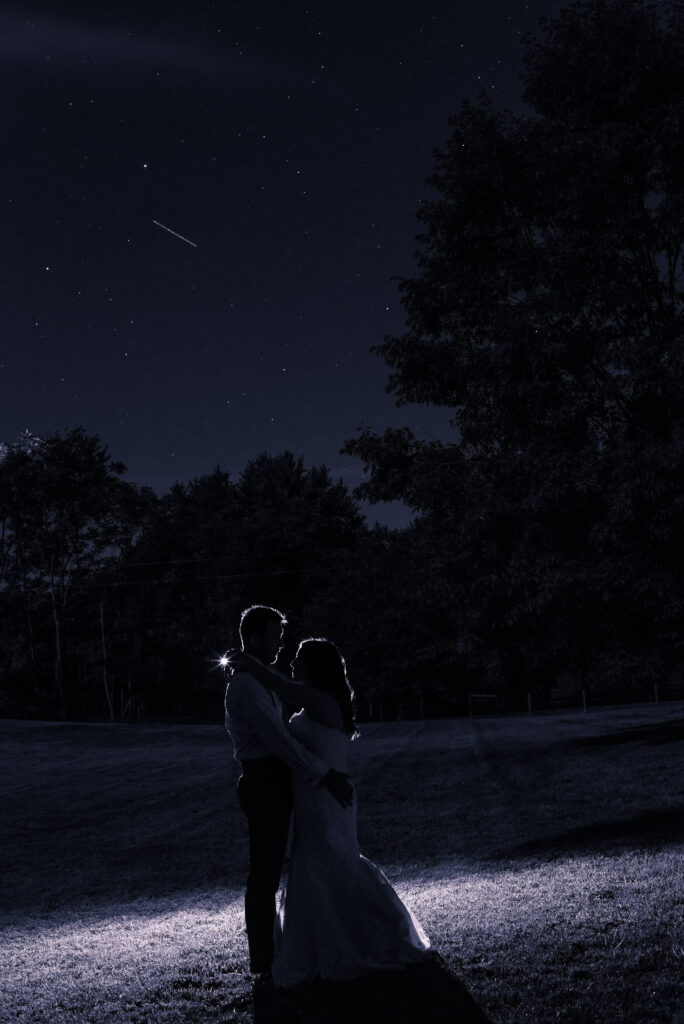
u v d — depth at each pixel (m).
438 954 4.99
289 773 4.93
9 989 5.40
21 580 79.25
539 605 21.66
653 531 21.52
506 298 24.92
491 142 24.28
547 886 7.91
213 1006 4.58
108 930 8.45
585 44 23.80
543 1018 4.04
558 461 21.83
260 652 5.18
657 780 19.86
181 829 21.11
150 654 84.62
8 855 19.48
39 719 78.31
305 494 90.25
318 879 4.76
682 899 6.23
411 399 25.95
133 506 81.25
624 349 21.23
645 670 23.73
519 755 28.12
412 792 22.92
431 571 24.62
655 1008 4.06
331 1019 4.18
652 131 22.89
